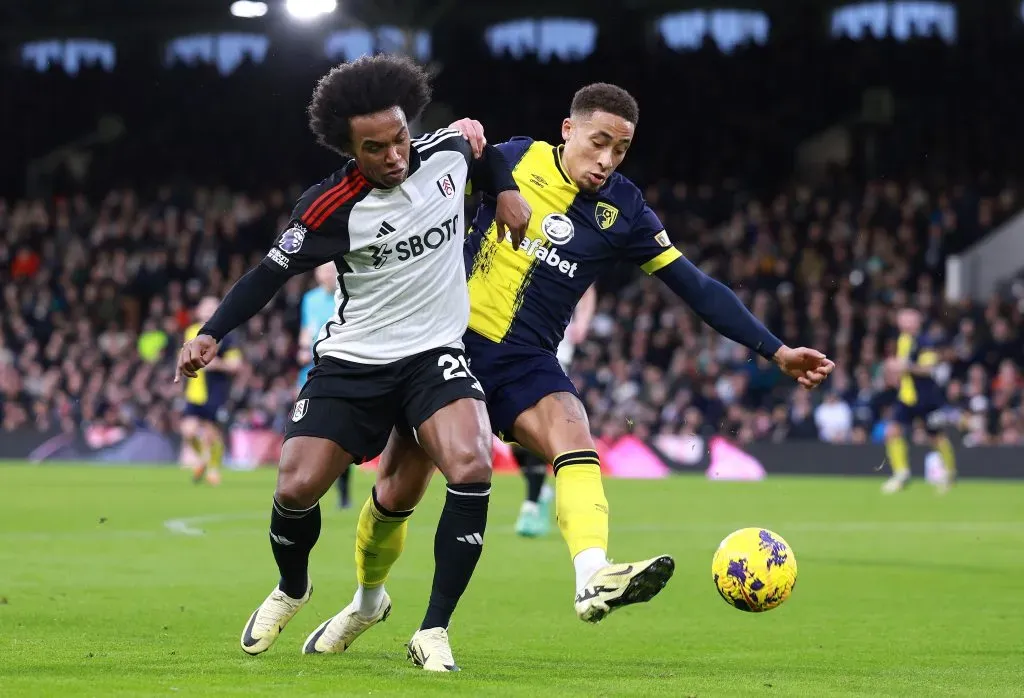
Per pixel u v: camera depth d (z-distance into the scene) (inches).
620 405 3159.5
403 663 642.8
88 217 4242.1
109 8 4685.0
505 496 2222.0
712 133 4313.5
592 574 614.9
